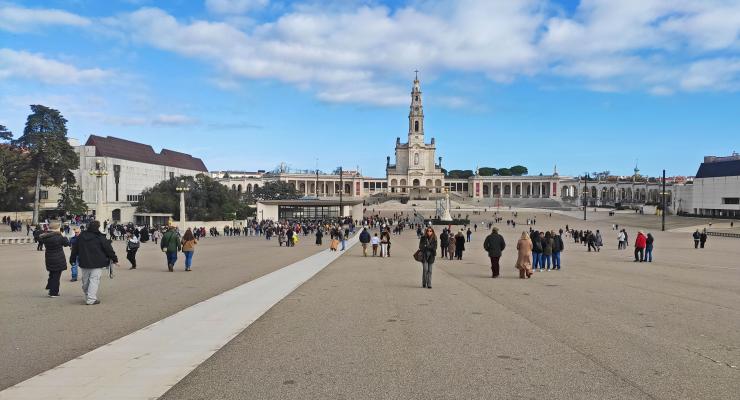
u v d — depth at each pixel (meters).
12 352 10.48
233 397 7.86
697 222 109.31
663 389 8.18
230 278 23.84
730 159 153.50
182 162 169.62
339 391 8.11
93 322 13.51
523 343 11.19
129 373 9.07
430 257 20.66
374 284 21.92
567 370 9.20
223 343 11.20
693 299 17.59
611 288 20.61
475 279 23.97
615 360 9.83
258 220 109.00
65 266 17.95
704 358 9.96
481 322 13.55
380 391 8.10
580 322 13.54
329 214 125.31
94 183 120.19
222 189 112.19
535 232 28.75
